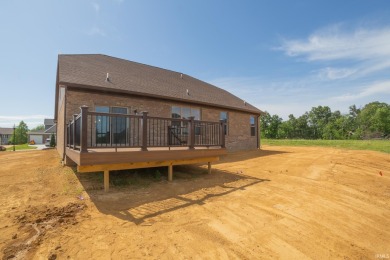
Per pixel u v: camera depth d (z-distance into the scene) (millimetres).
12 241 3062
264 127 58250
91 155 5059
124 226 3578
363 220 4203
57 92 15766
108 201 4824
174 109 12172
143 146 6031
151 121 10844
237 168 9188
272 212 4375
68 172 7715
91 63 12125
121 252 2809
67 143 8781
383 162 10688
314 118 78000
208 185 6371
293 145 23938
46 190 5797
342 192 5922
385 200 5477
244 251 2936
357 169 8969
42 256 2686
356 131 59875
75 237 3186
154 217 3984
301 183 6746
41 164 10469
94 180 6617
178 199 5059
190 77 19609
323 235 3516
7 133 64125
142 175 7387
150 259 2672
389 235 3656
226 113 15750
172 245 3014
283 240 3289
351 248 3168
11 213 4152
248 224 3795
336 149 17500
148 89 11047
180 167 9148
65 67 9938
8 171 8711
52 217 3934
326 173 8172
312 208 4680
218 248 2980
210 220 3908
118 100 9891
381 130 60281
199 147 8305
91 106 9141
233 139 16281
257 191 5812
